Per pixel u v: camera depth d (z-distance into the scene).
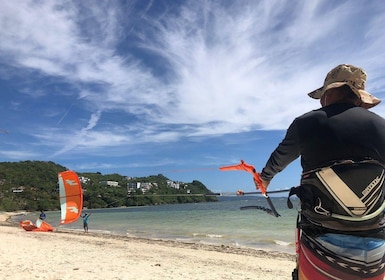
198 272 9.32
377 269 1.92
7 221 54.59
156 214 60.16
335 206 1.92
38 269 8.10
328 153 1.96
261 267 11.14
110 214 68.31
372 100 2.14
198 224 34.91
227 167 2.66
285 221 33.72
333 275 1.92
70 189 8.41
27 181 124.44
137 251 14.48
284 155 2.15
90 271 8.23
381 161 1.95
